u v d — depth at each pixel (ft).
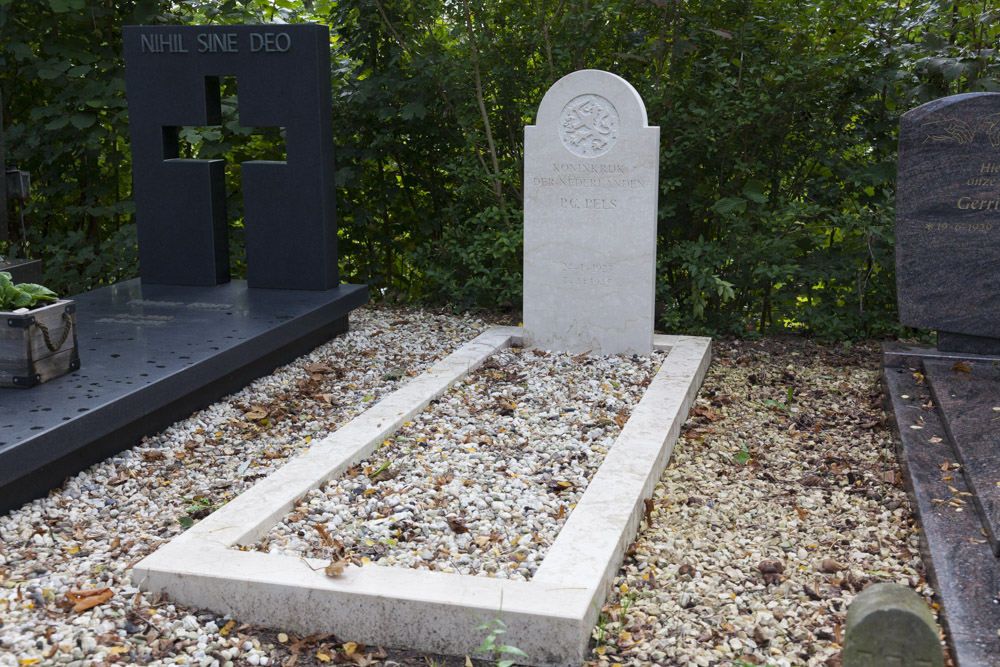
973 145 18.63
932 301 19.57
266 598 10.11
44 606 10.05
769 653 9.80
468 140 24.40
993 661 9.04
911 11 22.61
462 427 16.08
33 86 28.48
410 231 28.19
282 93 22.03
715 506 13.78
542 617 9.42
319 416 17.38
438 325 24.77
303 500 12.76
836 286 24.17
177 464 14.73
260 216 22.79
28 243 27.55
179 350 16.88
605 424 16.20
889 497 14.07
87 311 20.35
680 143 23.85
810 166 24.94
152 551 11.53
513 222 25.45
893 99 23.58
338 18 26.50
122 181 30.14
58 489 13.29
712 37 23.95
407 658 9.71
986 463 13.60
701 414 18.10
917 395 17.78
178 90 22.41
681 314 24.41
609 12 23.59
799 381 20.80
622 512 12.06
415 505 12.65
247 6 29.01
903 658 6.81
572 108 20.16
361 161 27.07
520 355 20.93
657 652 9.68
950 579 10.70
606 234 20.52
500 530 12.01
